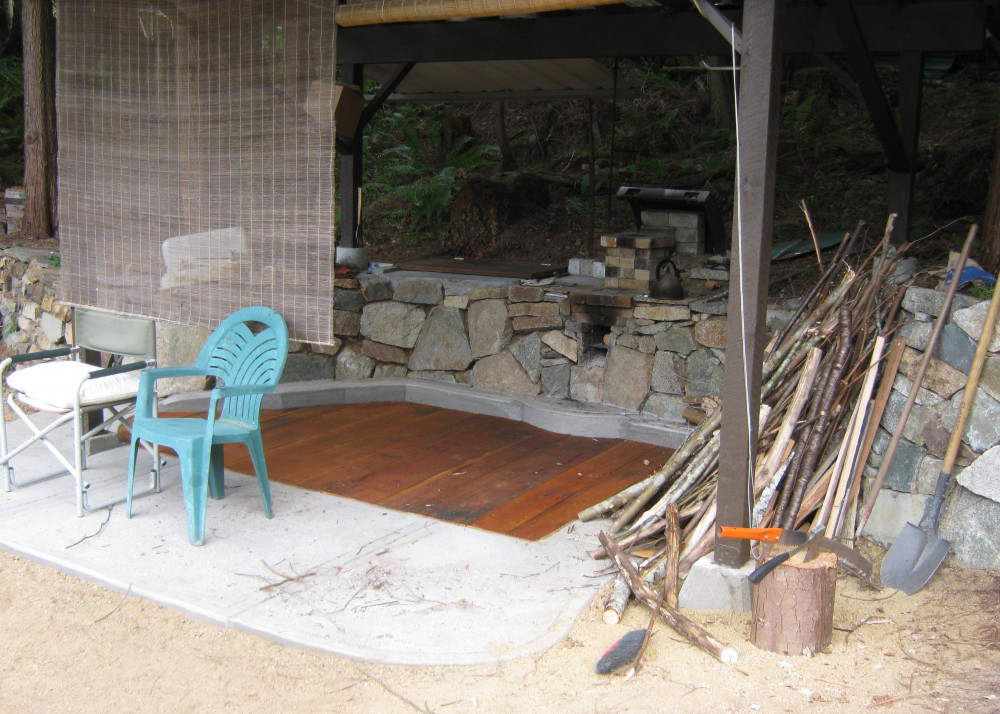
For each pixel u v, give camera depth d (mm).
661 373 5262
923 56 4730
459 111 10227
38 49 8156
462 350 6043
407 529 3930
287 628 3088
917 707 2643
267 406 5902
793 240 6566
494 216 7828
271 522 4000
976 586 3293
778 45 2979
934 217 7031
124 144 5062
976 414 3402
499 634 3055
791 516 3508
